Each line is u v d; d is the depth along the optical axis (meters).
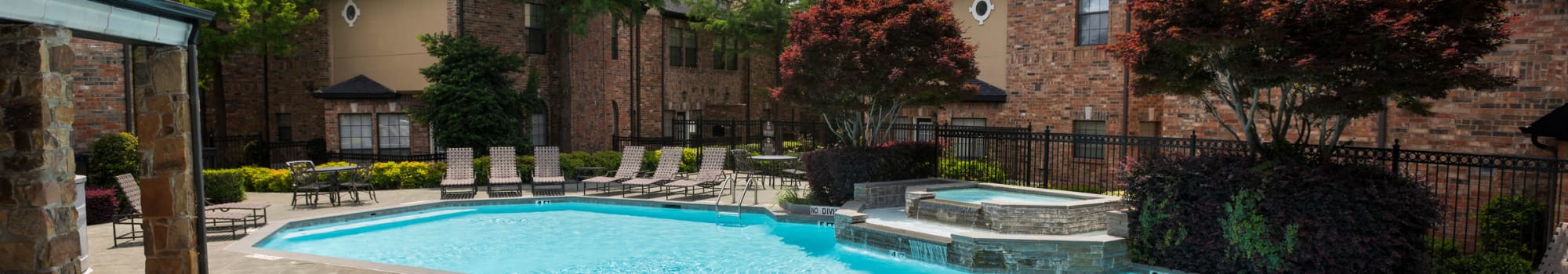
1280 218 9.29
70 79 6.52
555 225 15.45
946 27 15.50
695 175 19.61
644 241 13.68
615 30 26.91
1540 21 11.37
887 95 15.25
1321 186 9.14
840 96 15.60
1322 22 8.89
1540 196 11.41
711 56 31.23
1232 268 9.77
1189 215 10.20
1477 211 9.71
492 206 17.48
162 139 7.50
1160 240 10.53
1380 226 9.16
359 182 18.20
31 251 6.32
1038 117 20.97
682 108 29.81
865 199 14.73
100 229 13.09
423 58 23.03
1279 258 9.36
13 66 6.18
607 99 26.52
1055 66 20.56
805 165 16.38
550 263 11.90
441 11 22.55
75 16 6.21
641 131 28.00
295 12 23.66
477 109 21.12
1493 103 11.82
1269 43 9.07
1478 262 9.64
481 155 21.48
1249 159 9.84
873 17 15.34
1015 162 15.81
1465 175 12.09
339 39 24.55
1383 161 10.10
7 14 5.67
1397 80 8.62
